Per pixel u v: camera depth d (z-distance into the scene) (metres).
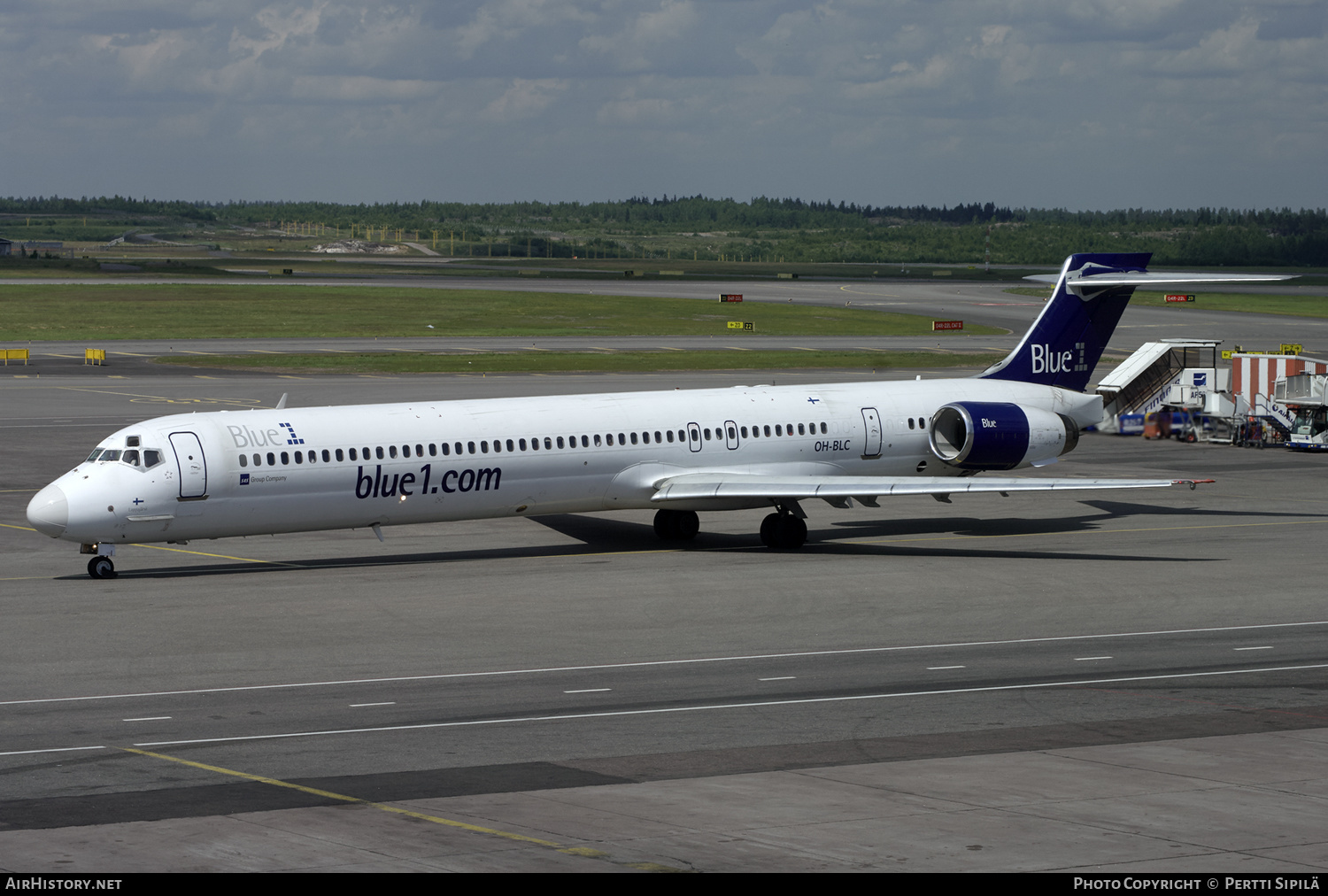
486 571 114.00
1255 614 98.69
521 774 60.66
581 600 102.38
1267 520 144.62
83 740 66.12
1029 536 134.88
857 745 65.75
